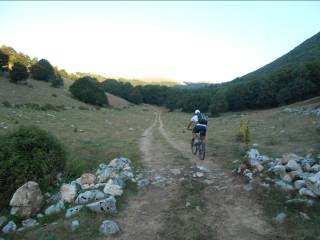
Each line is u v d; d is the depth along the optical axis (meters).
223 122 51.75
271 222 8.84
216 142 22.77
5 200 10.74
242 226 8.80
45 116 45.06
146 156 17.48
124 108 113.31
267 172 11.77
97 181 12.38
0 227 9.54
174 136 28.66
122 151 19.33
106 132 31.92
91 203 10.05
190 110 117.62
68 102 83.81
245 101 92.25
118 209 9.97
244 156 15.70
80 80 98.75
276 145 19.98
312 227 8.38
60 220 9.48
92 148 20.20
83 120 46.38
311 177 10.26
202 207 9.98
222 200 10.43
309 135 22.61
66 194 10.95
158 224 9.05
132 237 8.48
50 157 12.34
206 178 12.52
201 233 8.46
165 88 169.12
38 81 107.94
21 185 11.03
